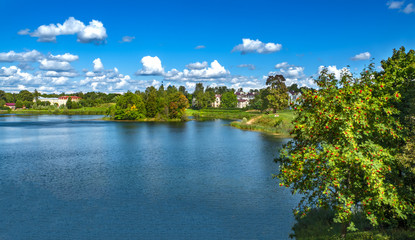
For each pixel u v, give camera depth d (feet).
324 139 42.04
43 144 179.32
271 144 172.45
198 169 108.37
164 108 431.43
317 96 40.24
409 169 43.88
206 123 360.28
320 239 49.08
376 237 45.57
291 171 41.45
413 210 41.81
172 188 84.43
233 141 186.91
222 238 54.60
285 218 63.41
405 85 53.52
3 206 70.59
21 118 487.61
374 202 39.40
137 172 103.96
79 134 237.66
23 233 56.70
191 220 62.59
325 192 39.40
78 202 73.26
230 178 95.25
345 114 38.96
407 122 48.44
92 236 55.47
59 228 58.80
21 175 100.32
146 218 63.62
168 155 138.21
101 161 124.67
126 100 437.58
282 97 322.75
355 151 37.37
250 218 63.36
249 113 477.77
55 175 100.17
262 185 87.35
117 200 74.74
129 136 220.84
